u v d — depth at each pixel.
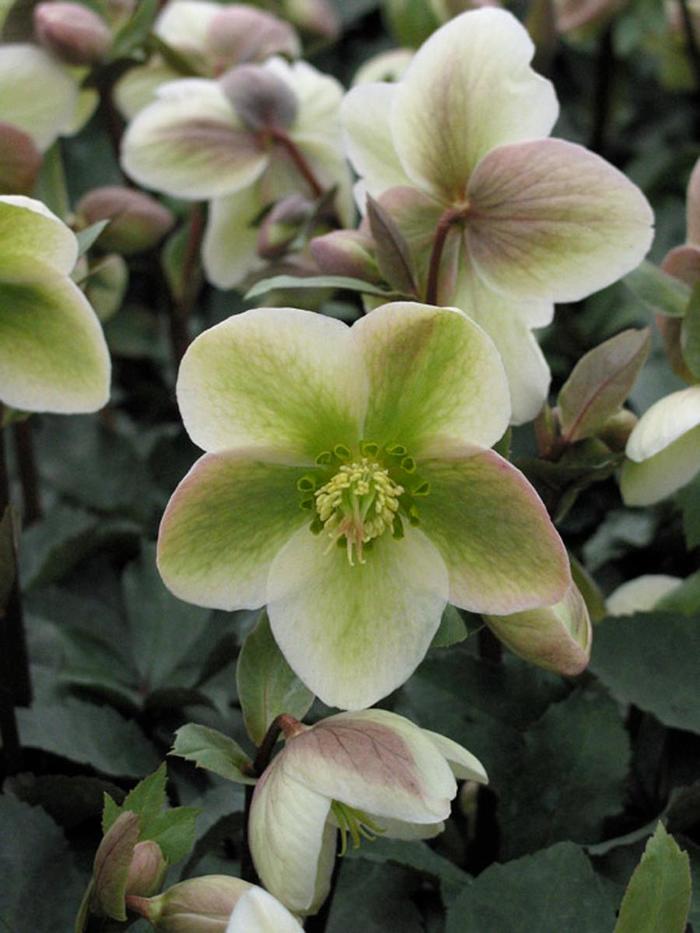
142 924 0.40
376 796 0.33
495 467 0.34
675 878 0.34
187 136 0.53
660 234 0.67
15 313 0.40
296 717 0.37
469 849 0.47
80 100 0.58
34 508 0.58
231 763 0.36
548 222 0.39
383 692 0.35
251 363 0.34
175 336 0.60
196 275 0.58
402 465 0.36
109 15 0.56
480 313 0.40
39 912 0.42
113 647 0.53
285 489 0.36
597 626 0.46
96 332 0.39
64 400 0.41
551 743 0.45
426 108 0.40
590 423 0.40
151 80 0.60
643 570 0.55
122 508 0.59
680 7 0.67
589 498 0.57
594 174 0.38
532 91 0.39
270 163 0.54
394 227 0.39
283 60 0.58
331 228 0.53
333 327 0.34
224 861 0.44
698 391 0.40
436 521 0.36
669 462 0.41
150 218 0.52
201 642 0.52
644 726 0.48
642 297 0.42
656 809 0.47
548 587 0.35
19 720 0.47
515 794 0.45
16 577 0.47
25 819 0.42
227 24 0.59
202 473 0.34
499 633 0.37
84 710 0.48
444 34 0.39
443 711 0.46
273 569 0.36
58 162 0.53
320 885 0.36
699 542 0.46
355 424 0.35
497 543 0.35
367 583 0.36
